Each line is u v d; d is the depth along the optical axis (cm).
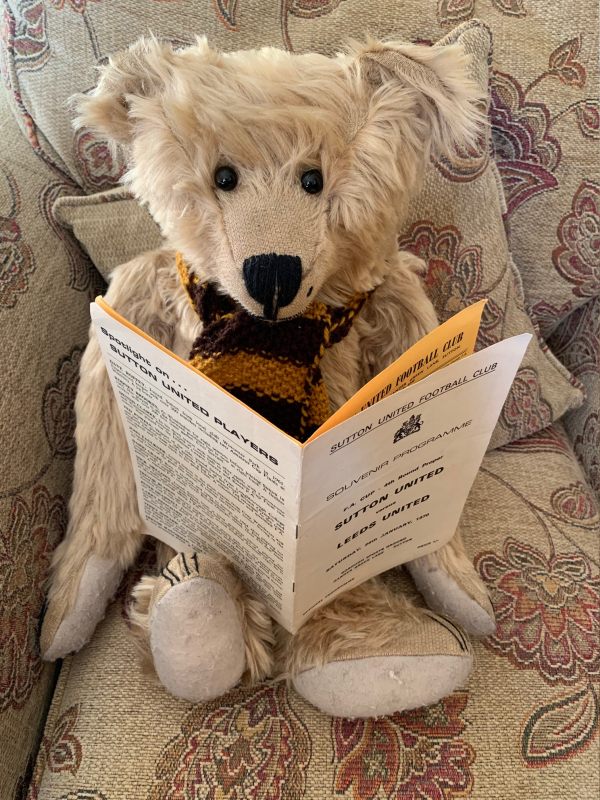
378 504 46
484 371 40
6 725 52
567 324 83
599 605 64
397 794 52
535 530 69
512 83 66
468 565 61
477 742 55
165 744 54
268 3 63
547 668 59
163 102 45
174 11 63
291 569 46
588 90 66
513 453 77
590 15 64
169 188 47
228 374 51
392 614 57
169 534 59
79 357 68
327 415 54
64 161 69
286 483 39
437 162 65
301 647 55
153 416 46
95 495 59
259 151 44
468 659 55
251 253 44
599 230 70
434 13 64
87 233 67
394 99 46
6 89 70
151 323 59
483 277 69
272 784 52
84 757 53
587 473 79
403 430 41
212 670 51
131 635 59
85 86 65
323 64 46
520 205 71
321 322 52
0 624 52
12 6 65
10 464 56
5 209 63
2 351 58
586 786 53
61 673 61
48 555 60
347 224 47
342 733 55
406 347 59
